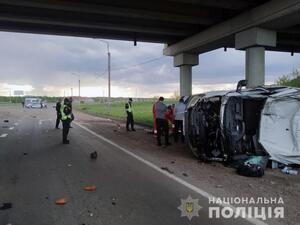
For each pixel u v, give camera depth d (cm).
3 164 1005
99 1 1697
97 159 1095
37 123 2645
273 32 1912
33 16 1909
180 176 859
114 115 3641
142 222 545
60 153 1209
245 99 1037
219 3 1730
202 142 1081
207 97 1103
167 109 1476
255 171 870
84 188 741
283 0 1611
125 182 796
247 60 1966
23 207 618
